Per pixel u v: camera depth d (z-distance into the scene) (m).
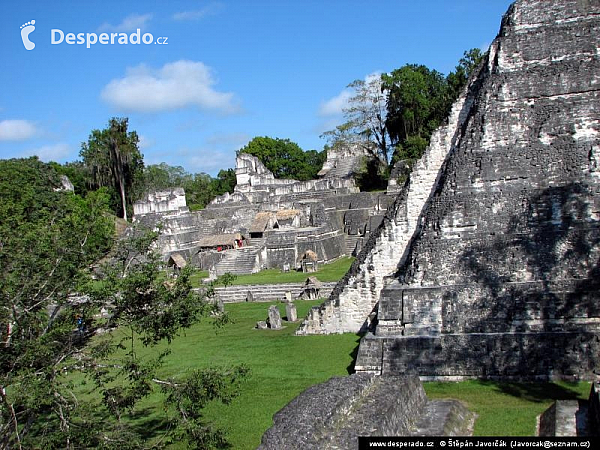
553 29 25.52
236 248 63.28
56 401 15.27
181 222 72.12
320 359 24.33
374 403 14.93
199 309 17.67
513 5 27.34
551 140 23.25
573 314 19.53
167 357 27.84
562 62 24.83
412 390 16.62
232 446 16.70
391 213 27.88
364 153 83.25
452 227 22.64
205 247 64.44
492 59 26.48
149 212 77.75
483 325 20.39
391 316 21.66
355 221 65.94
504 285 20.77
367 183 81.00
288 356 25.44
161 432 18.56
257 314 37.16
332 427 13.59
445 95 72.75
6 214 21.27
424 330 20.95
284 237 59.84
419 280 22.33
